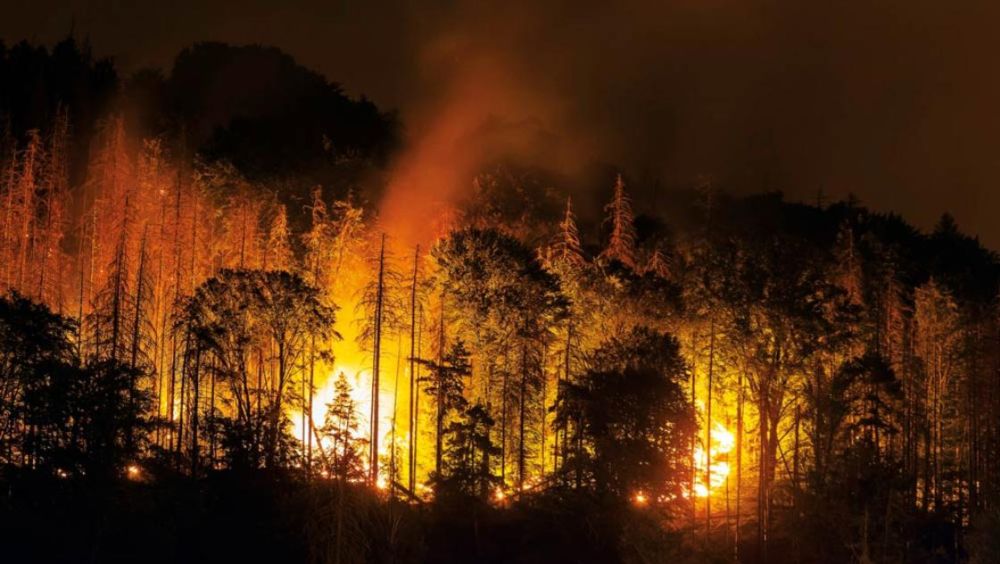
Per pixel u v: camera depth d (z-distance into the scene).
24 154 60.75
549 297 60.28
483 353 60.66
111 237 59.53
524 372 59.62
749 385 60.56
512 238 65.62
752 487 65.38
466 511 55.44
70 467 47.78
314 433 56.19
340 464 46.50
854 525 55.22
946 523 61.00
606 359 59.06
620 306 63.12
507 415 60.72
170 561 47.16
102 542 47.06
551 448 64.56
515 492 58.41
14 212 59.91
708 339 60.94
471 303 60.22
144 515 47.84
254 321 54.34
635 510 52.94
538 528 55.31
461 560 52.78
